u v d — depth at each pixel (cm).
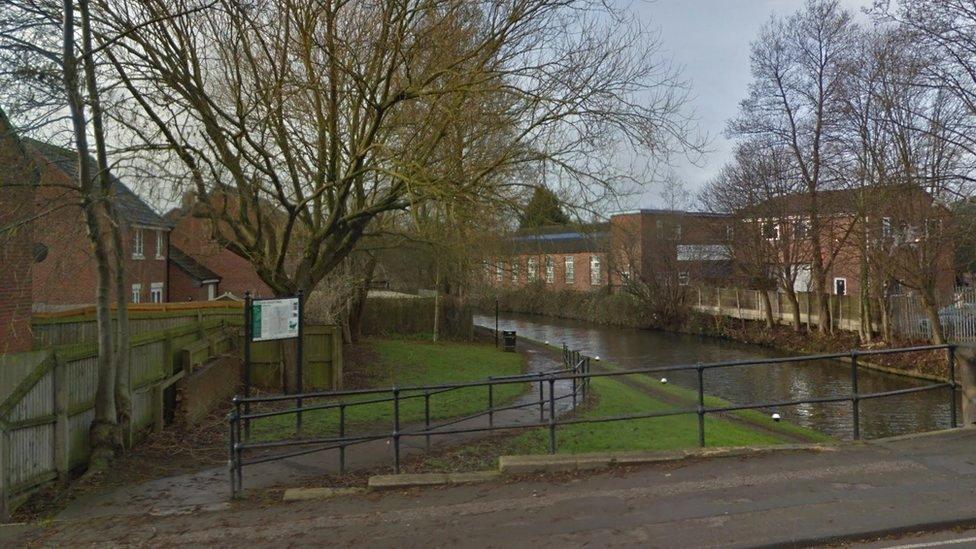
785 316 3850
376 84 1239
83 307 1759
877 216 2692
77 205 910
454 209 1302
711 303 4403
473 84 1198
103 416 921
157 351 1146
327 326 1731
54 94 864
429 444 989
